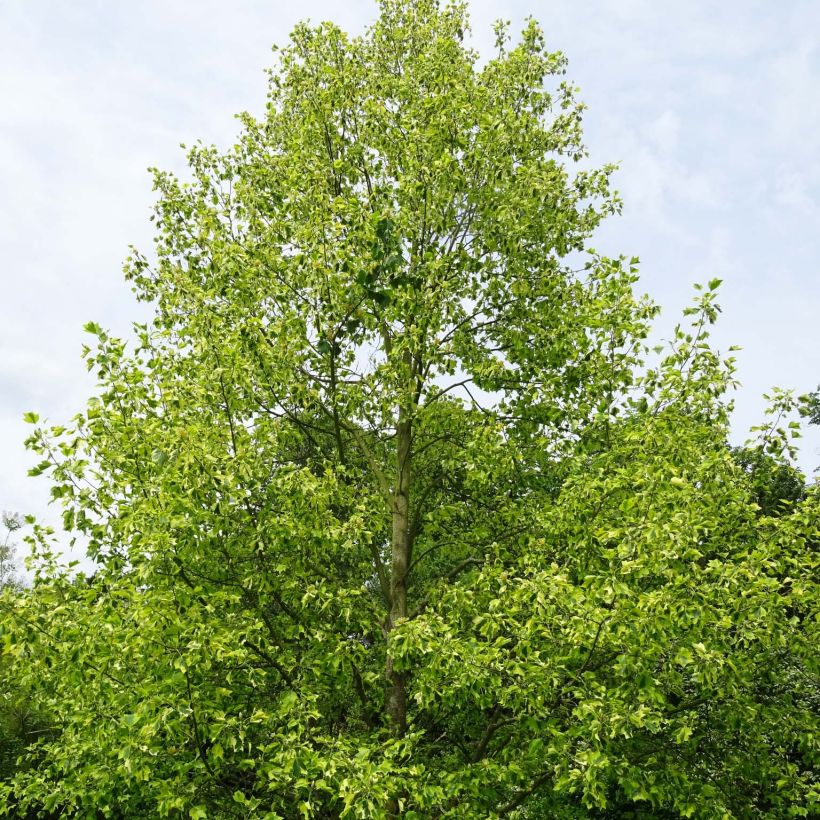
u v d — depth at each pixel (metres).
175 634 6.08
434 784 6.54
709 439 7.40
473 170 9.20
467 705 8.73
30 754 8.92
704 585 5.88
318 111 9.94
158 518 6.30
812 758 6.95
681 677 6.02
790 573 6.58
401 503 9.34
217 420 7.45
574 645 5.99
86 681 6.41
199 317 7.64
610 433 7.95
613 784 8.94
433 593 8.30
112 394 6.66
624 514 6.82
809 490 6.89
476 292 9.28
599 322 7.66
